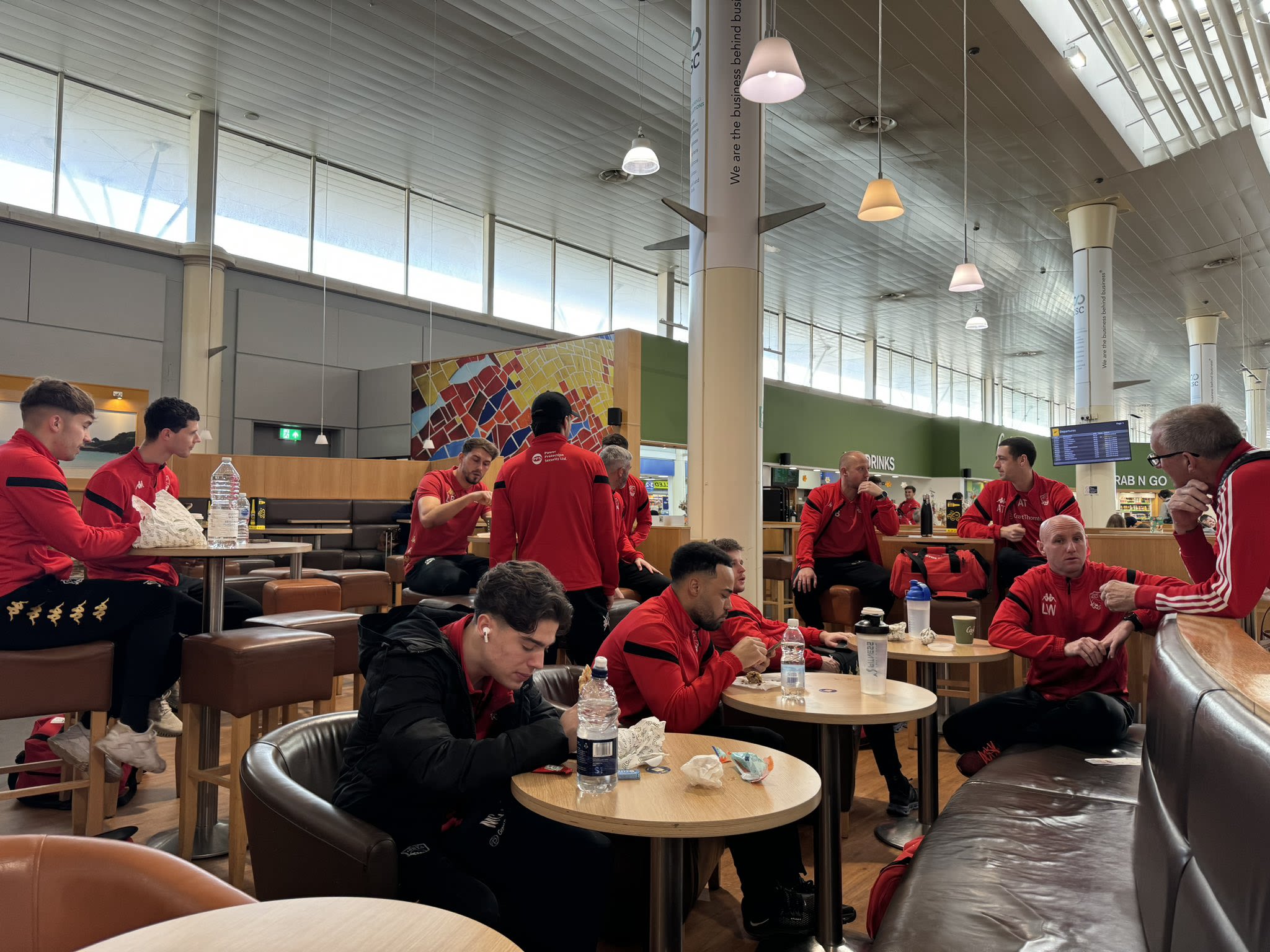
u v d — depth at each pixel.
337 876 1.44
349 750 1.79
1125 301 15.48
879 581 4.90
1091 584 3.20
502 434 9.38
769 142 9.46
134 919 0.98
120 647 2.97
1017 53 7.32
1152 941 1.38
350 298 11.73
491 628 1.74
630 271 15.50
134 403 9.65
